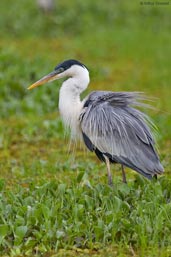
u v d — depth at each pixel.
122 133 10.73
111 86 22.48
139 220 9.87
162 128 16.72
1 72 21.16
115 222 9.76
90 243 9.52
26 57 25.77
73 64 11.70
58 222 9.91
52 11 34.72
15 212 10.35
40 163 13.71
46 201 10.38
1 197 10.75
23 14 34.44
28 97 19.73
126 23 34.53
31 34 32.00
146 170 10.53
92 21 34.19
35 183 11.95
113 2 38.59
